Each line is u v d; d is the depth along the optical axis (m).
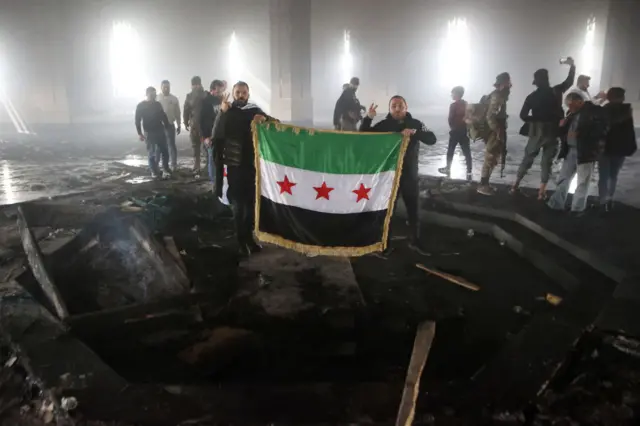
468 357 4.59
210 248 7.11
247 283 5.95
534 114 8.56
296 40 22.80
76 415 3.28
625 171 12.20
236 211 6.65
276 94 23.52
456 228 8.28
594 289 5.34
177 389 3.58
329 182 5.68
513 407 3.38
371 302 5.60
